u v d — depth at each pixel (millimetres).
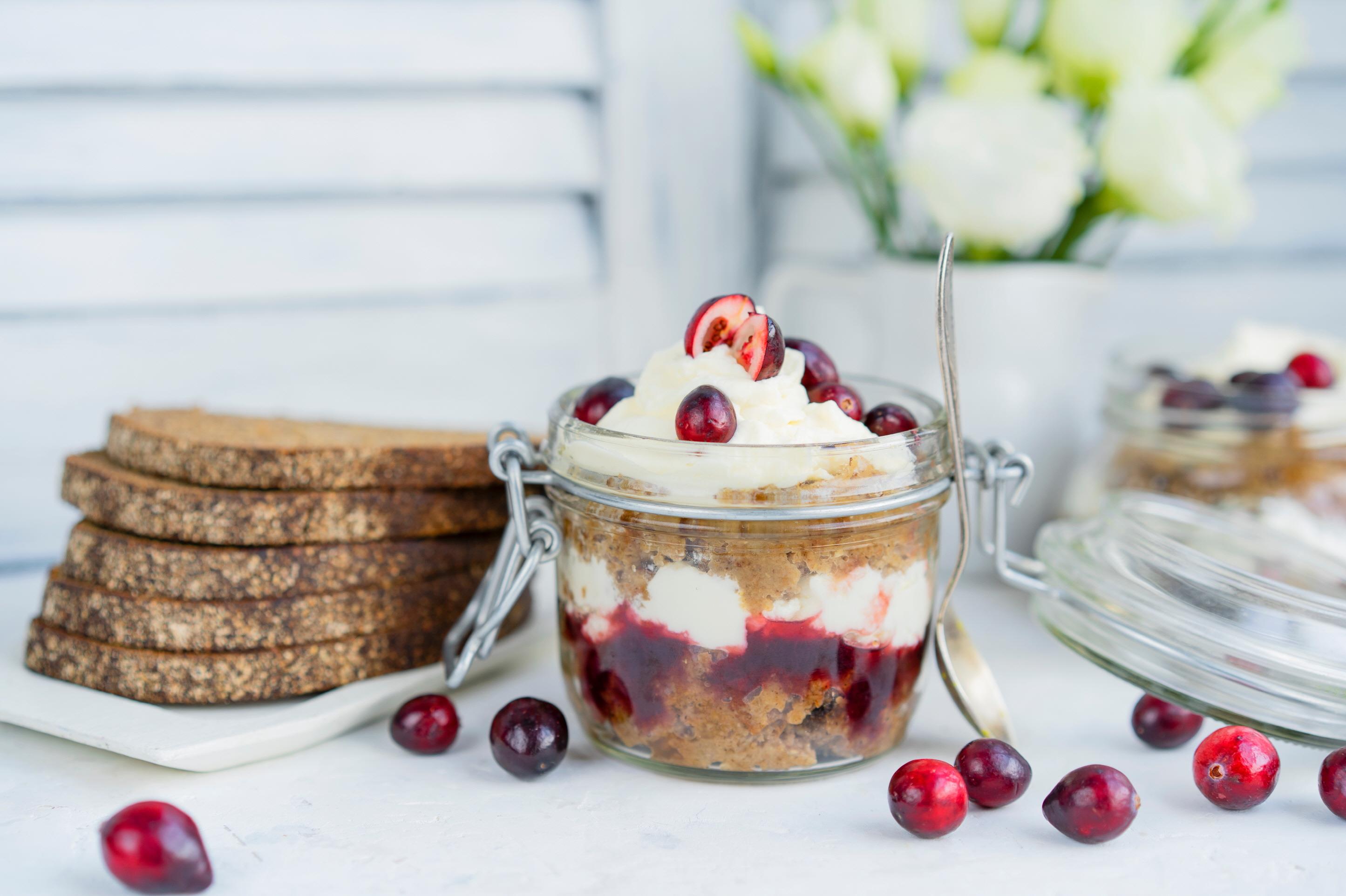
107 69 632
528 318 716
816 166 750
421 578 523
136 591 499
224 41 647
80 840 445
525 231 708
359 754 489
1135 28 581
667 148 738
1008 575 504
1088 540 524
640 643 464
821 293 658
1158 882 431
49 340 648
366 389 699
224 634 493
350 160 674
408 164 681
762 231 799
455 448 520
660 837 447
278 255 673
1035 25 677
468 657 492
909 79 636
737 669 458
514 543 496
